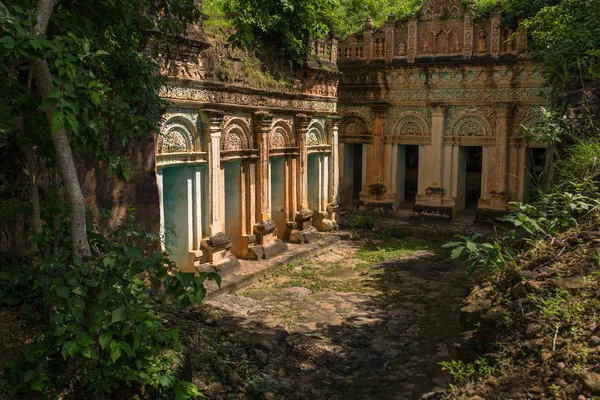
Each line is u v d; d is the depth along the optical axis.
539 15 13.88
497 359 4.67
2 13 4.27
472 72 17.41
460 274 13.09
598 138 7.98
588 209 6.34
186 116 10.79
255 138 13.12
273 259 13.21
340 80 19.39
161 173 10.30
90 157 8.22
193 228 11.31
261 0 13.41
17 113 5.55
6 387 5.09
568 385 4.04
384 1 21.22
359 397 7.39
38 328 5.91
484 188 17.66
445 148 18.23
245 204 13.03
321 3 14.33
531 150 17.38
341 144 19.83
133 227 7.55
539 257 5.79
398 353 8.79
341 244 15.91
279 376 7.90
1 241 6.73
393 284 12.28
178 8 7.11
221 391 6.83
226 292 11.12
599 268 5.08
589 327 4.49
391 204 19.02
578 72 10.73
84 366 5.22
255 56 13.30
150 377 5.21
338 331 9.48
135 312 4.75
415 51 18.22
